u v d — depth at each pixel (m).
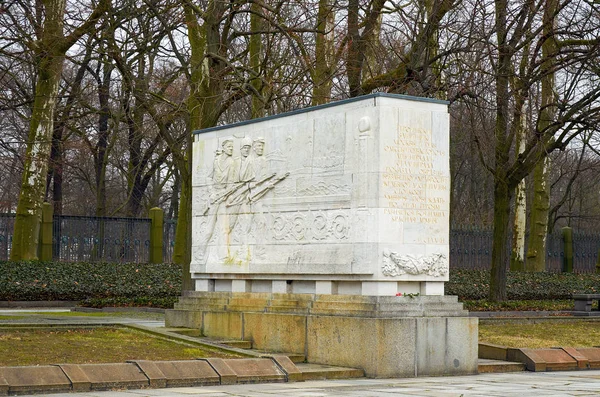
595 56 26.98
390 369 15.33
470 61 29.22
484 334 20.86
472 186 57.88
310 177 17.31
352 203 16.22
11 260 33.28
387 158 15.83
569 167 57.66
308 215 17.27
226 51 27.36
